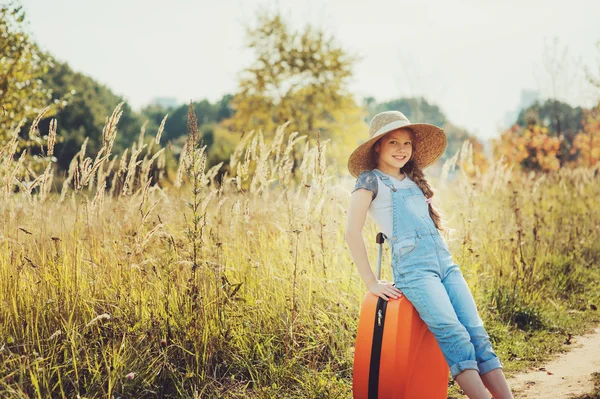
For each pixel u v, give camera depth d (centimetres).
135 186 524
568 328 551
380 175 347
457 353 305
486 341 320
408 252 325
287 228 539
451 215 727
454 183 837
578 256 770
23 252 417
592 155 2103
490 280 604
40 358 332
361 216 338
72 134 3884
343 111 2406
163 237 474
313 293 496
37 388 318
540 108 2389
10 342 347
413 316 315
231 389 380
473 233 678
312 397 375
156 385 364
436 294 312
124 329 382
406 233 329
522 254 660
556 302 630
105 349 366
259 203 566
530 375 422
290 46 2373
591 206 956
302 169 511
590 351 477
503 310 565
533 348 489
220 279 420
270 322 439
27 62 1190
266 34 2356
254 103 2361
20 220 452
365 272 330
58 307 379
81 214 465
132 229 484
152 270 440
